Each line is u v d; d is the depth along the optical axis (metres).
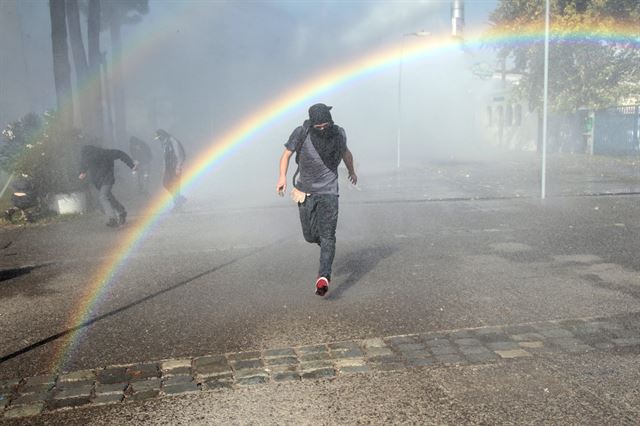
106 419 3.01
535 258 6.38
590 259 6.26
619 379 3.28
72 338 4.30
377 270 6.00
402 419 2.89
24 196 10.59
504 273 5.76
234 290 5.44
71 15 18.61
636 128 27.97
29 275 6.43
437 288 5.27
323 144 4.93
